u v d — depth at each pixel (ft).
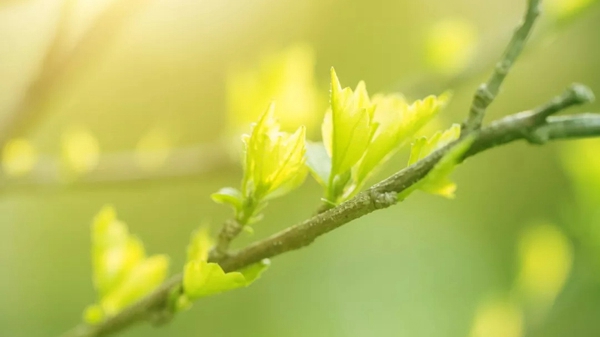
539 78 3.99
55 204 3.85
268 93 1.79
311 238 1.23
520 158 4.13
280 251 1.24
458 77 2.01
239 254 1.25
